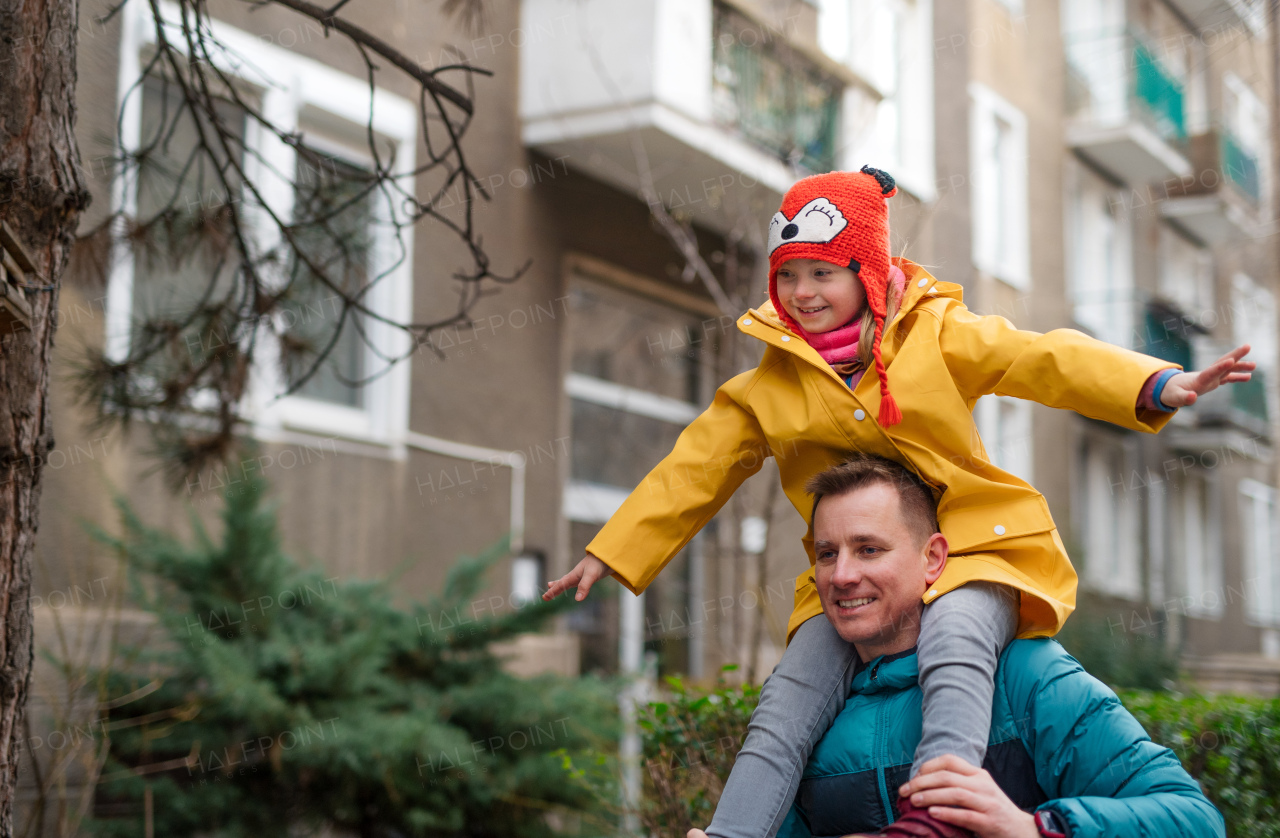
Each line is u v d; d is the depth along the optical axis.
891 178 2.34
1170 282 18.66
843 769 2.08
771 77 9.31
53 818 5.20
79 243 4.09
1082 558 13.17
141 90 6.02
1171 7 16.61
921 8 11.93
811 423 2.27
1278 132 11.40
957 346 2.23
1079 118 15.90
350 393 7.62
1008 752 1.97
